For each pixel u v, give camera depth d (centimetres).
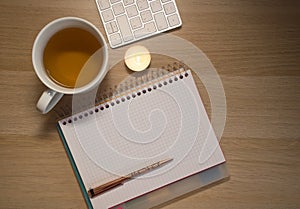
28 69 57
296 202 59
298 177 59
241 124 59
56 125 58
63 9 58
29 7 57
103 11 57
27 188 58
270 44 58
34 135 58
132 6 57
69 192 58
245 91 58
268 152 59
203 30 58
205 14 58
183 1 58
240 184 59
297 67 59
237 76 58
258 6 58
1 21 57
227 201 59
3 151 58
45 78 50
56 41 53
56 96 52
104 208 58
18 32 57
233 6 58
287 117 59
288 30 58
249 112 59
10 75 57
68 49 53
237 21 58
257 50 58
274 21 58
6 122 58
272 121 59
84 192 57
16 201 58
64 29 52
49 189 58
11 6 57
